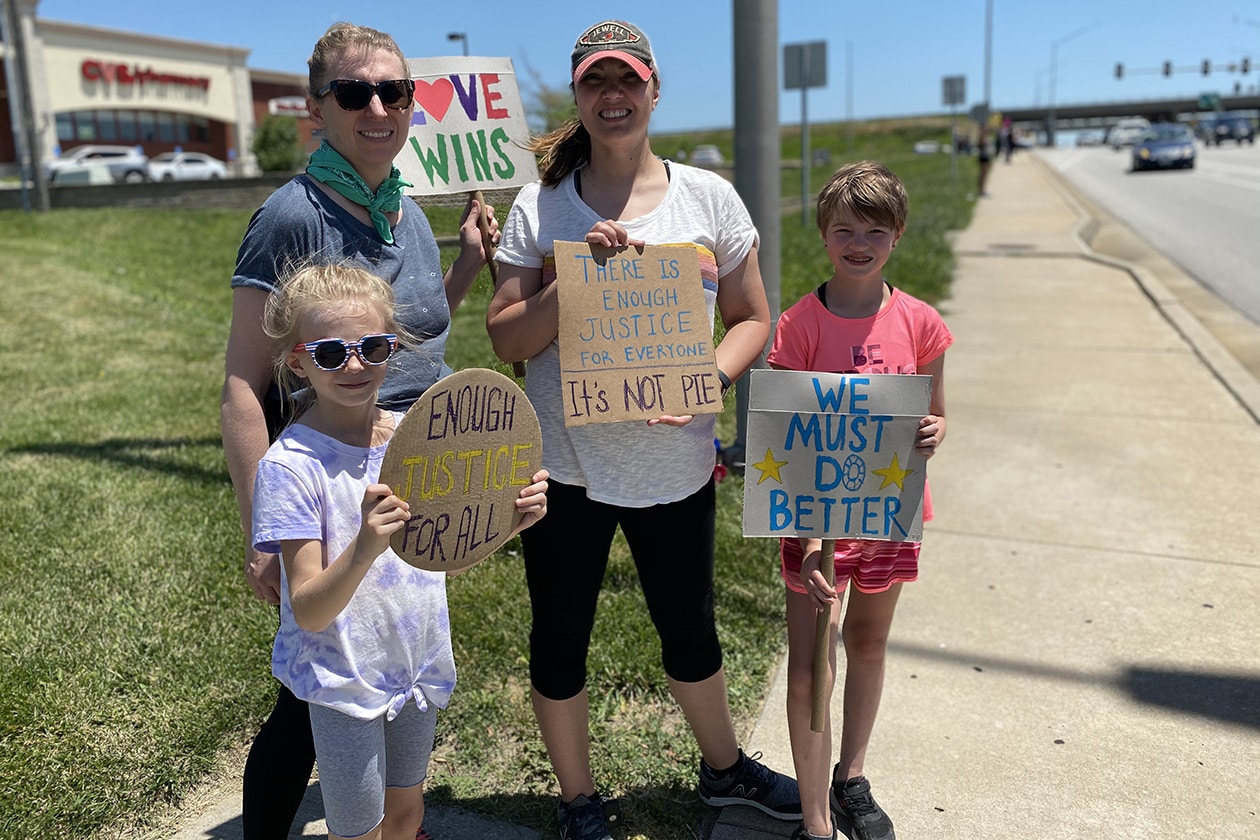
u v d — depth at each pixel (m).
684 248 2.13
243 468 1.91
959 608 3.60
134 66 44.09
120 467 4.88
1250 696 3.00
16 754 2.60
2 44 38.66
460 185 2.65
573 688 2.36
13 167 39.91
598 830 2.36
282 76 54.53
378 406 2.04
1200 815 2.50
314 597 1.68
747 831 2.48
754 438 2.13
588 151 2.22
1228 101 109.19
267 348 1.95
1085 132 141.38
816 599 2.20
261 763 2.07
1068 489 4.66
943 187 26.44
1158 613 3.50
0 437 5.38
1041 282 10.64
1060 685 3.09
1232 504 4.40
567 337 2.09
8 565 3.72
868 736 2.50
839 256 2.22
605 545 2.30
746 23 4.53
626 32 2.06
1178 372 6.69
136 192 18.23
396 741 1.99
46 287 10.07
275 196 1.97
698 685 2.42
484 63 2.64
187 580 3.62
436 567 1.84
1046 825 2.48
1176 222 17.64
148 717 2.79
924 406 2.11
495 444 1.84
